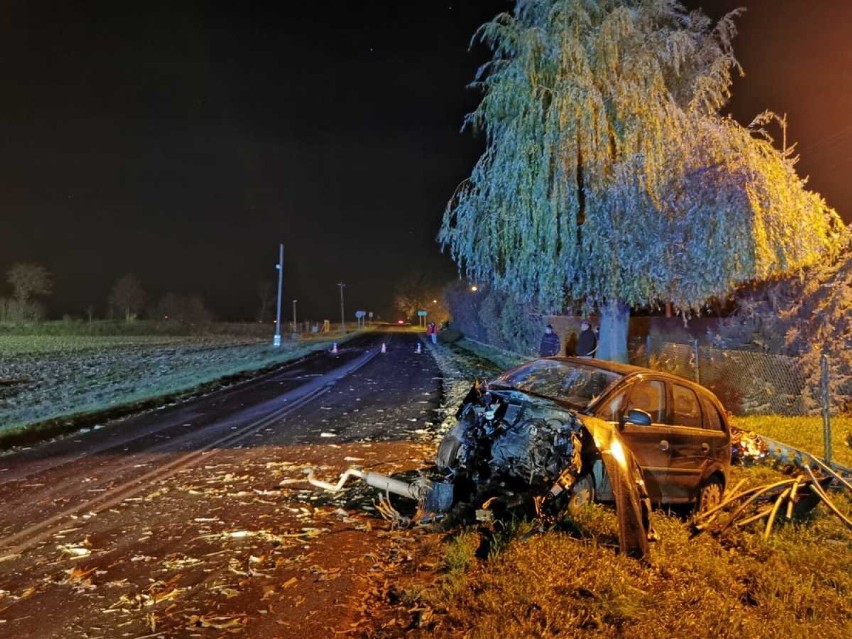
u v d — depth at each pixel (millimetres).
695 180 11836
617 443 5430
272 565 5059
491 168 15070
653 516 5949
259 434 10805
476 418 6500
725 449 6910
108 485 7430
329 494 7020
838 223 12086
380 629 4059
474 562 4930
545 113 14039
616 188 12945
